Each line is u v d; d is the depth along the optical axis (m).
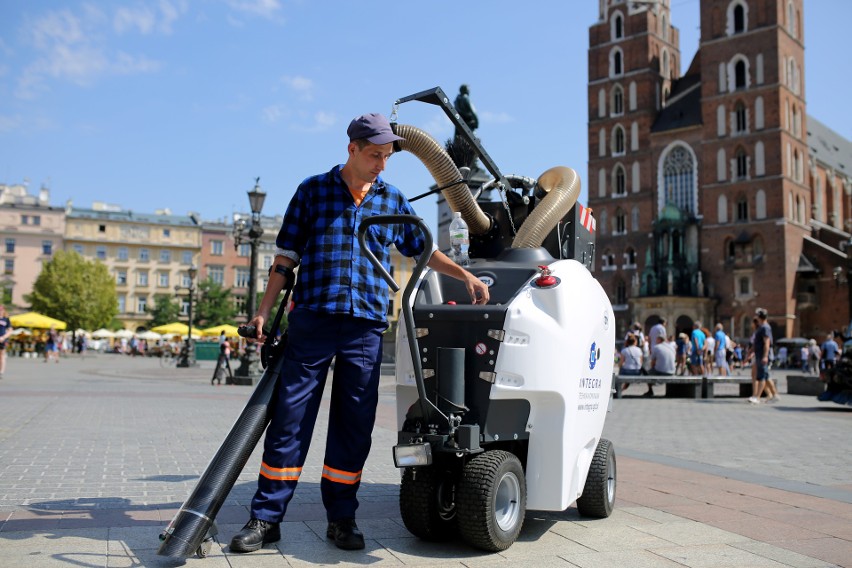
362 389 3.44
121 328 87.06
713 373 25.95
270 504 3.32
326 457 3.48
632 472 5.75
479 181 5.86
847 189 71.31
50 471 5.20
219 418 9.35
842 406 13.73
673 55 65.62
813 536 3.73
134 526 3.61
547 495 3.51
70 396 12.74
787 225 54.19
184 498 4.34
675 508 4.38
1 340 19.22
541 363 3.41
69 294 71.56
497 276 3.67
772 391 14.98
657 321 57.03
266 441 3.37
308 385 3.37
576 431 3.63
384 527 3.79
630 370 17.09
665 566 3.16
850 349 12.73
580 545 3.48
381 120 3.44
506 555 3.28
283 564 3.07
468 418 3.37
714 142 57.22
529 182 4.52
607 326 4.06
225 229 94.56
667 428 9.50
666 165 60.16
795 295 54.62
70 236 90.38
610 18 63.84
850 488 5.17
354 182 3.50
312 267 3.43
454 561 3.16
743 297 55.06
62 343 53.84
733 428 9.55
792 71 57.09
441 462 3.55
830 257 54.78
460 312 3.43
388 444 7.05
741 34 56.47
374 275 3.48
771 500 4.68
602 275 62.25
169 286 92.69
